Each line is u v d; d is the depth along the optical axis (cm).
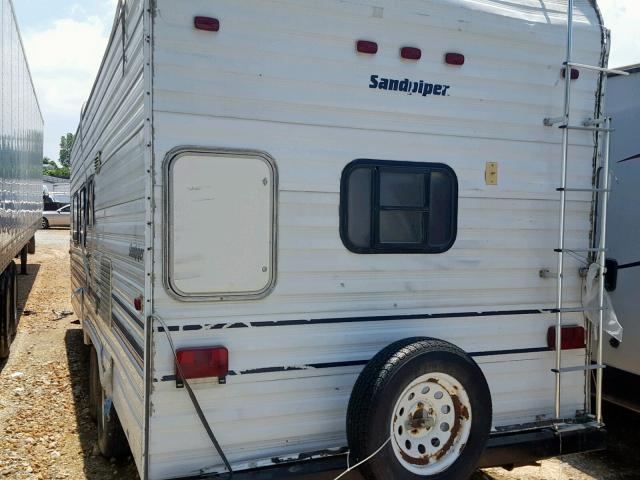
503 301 381
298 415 329
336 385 338
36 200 1371
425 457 328
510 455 369
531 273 388
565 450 383
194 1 301
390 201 350
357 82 336
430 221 360
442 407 333
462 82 364
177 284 301
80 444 503
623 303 485
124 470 454
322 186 330
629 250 482
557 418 387
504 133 377
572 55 394
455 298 368
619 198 493
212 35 304
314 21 325
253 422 320
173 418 303
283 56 319
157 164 297
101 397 473
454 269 366
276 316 323
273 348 322
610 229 498
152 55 295
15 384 657
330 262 335
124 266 373
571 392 404
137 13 324
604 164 398
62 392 634
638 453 503
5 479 436
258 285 317
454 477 329
